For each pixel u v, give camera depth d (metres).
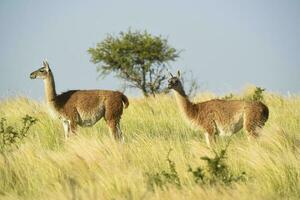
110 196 29.66
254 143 38.62
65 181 32.09
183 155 36.62
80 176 33.31
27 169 34.69
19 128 48.00
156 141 39.44
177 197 28.50
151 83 89.75
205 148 37.91
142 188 30.23
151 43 93.19
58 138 44.91
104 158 35.81
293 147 38.06
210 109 43.34
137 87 91.38
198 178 31.94
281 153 35.84
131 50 93.56
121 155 36.31
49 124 47.75
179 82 43.66
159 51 93.94
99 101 47.75
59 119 48.66
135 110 55.31
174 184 31.59
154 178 32.53
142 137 41.09
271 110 52.72
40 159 35.75
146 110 55.12
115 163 34.88
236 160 35.41
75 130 47.12
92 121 48.00
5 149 40.88
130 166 34.41
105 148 37.34
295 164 33.22
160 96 61.50
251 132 43.00
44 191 31.22
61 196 29.11
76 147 37.34
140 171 33.03
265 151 35.41
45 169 34.47
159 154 36.66
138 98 62.44
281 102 57.19
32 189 32.69
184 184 32.00
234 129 43.56
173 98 60.19
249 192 29.16
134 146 38.50
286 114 50.50
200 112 43.41
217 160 33.12
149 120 50.38
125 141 46.22
